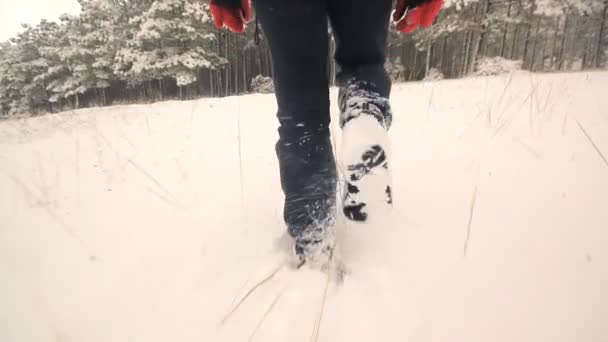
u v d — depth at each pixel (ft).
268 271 2.57
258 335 2.03
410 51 59.88
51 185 5.33
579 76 12.84
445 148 5.39
